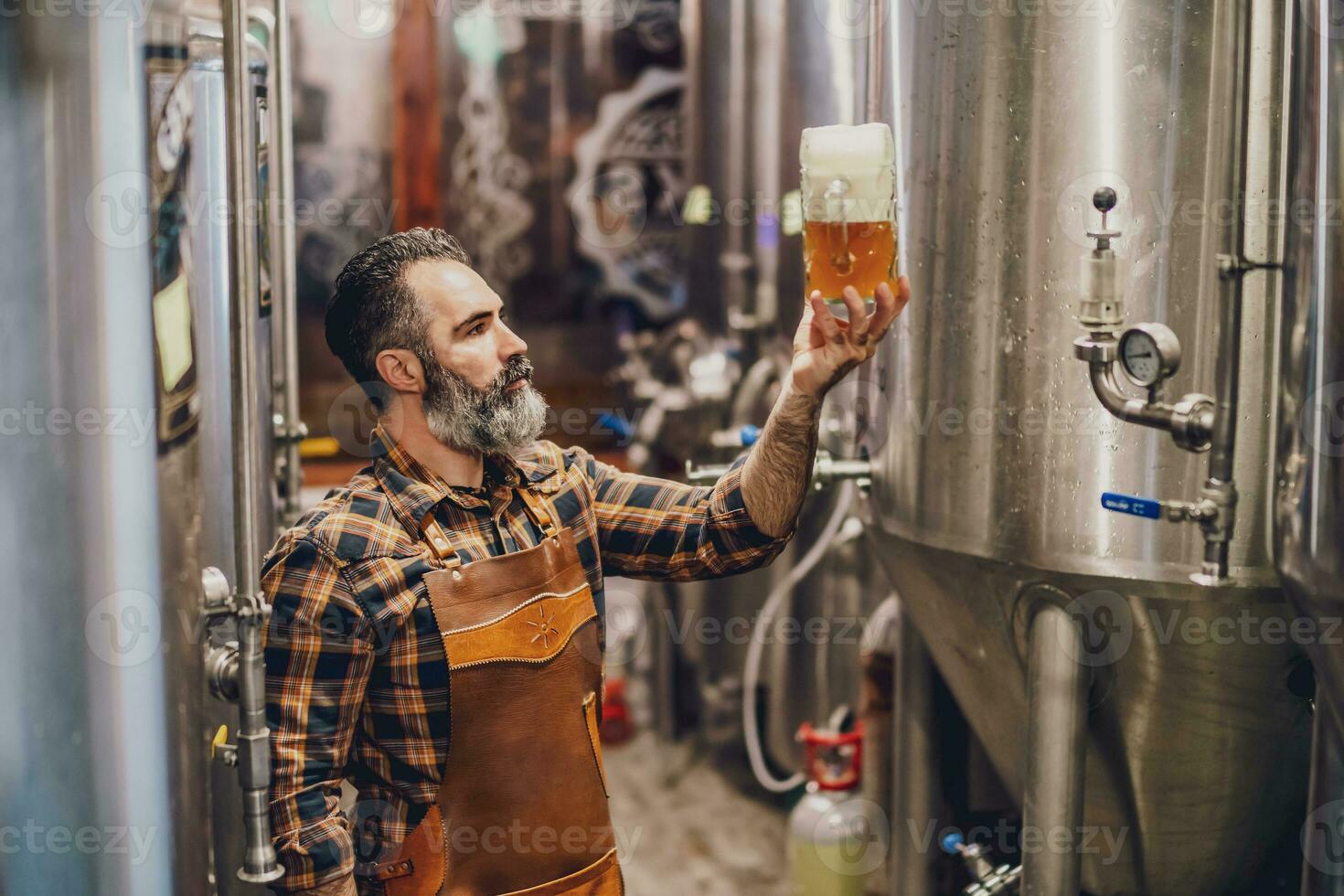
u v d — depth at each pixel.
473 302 1.49
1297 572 1.32
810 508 2.82
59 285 1.27
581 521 1.60
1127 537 1.55
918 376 1.75
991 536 1.67
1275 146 1.43
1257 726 1.65
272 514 1.83
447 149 5.34
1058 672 1.64
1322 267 1.27
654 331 5.55
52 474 1.28
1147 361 1.43
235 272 1.40
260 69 1.75
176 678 1.40
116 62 1.28
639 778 3.33
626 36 5.36
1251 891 1.89
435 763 1.46
